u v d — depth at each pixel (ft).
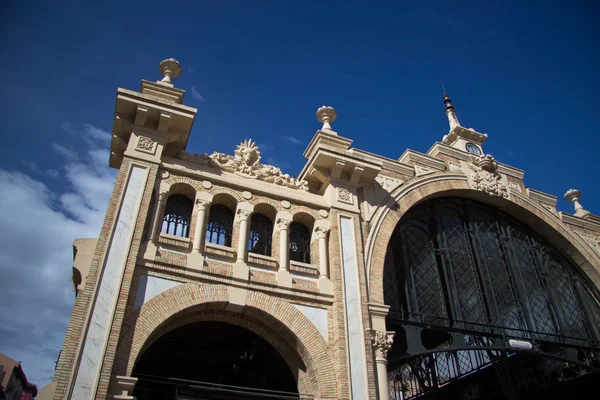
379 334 46.29
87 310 35.99
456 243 62.13
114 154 48.80
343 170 54.95
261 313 43.62
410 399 63.87
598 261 68.69
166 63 52.75
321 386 42.06
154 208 44.24
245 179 50.75
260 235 50.72
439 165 64.80
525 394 64.39
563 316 63.72
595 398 61.11
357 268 49.34
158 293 40.11
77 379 33.32
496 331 56.13
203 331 54.03
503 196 66.69
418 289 55.47
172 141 48.39
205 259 43.70
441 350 50.85
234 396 41.45
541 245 69.67
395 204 57.21
